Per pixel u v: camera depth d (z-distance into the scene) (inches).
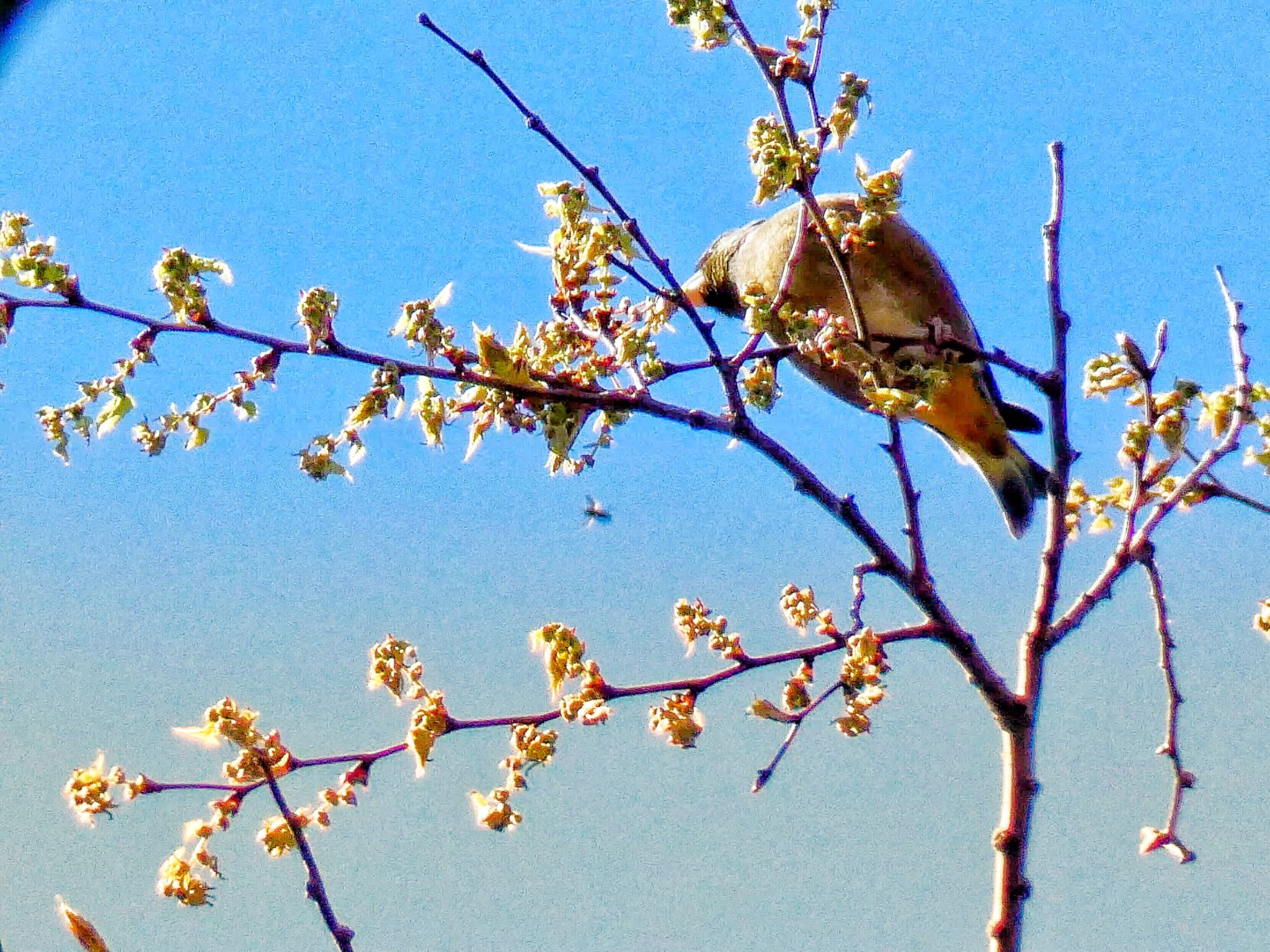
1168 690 277.6
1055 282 272.1
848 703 245.8
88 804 229.8
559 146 240.1
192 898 229.9
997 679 251.6
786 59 237.3
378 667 247.6
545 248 256.1
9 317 213.9
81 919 174.6
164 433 225.1
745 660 253.9
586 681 250.2
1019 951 240.4
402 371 233.9
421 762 242.4
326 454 235.8
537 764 249.3
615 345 250.4
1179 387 255.9
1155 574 274.5
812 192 249.3
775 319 262.5
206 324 224.1
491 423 247.1
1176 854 277.0
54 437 217.8
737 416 247.9
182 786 232.7
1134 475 270.8
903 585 250.5
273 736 235.3
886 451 254.1
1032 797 248.2
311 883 218.5
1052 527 264.8
